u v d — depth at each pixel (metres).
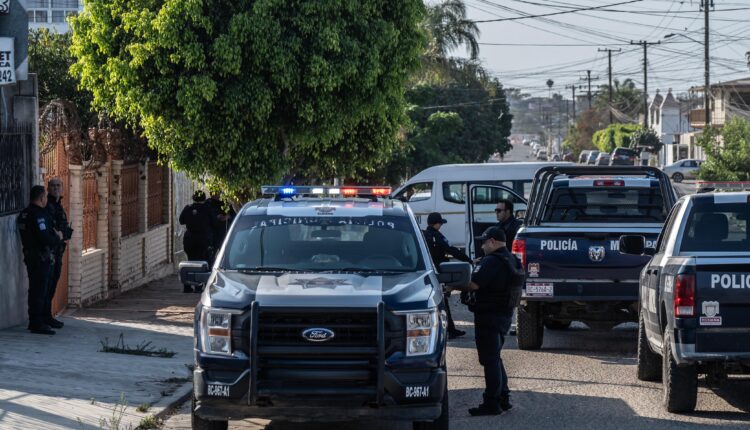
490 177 26.44
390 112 20.20
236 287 8.82
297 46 17.72
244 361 8.37
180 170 18.95
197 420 8.94
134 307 18.95
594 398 11.23
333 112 18.62
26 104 15.73
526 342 14.55
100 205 19.92
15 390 10.65
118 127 21.14
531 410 10.69
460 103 73.06
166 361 13.24
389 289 8.71
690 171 81.06
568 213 15.82
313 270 9.46
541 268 13.93
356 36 18.58
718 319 9.59
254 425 10.18
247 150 18.61
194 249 21.69
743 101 90.25
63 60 24.33
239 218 10.15
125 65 17.88
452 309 19.41
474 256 23.05
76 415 9.80
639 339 12.09
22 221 14.62
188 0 17.25
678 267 9.80
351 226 9.98
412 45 19.52
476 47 68.94
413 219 10.20
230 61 17.48
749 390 11.66
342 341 8.35
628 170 15.47
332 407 8.32
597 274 13.83
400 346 8.41
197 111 17.81
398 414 8.37
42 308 14.88
